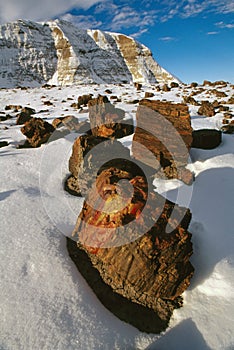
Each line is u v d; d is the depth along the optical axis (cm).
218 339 242
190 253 280
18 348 229
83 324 258
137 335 259
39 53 12875
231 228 381
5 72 11800
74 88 3325
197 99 2012
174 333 259
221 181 520
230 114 1234
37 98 2550
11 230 378
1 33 13000
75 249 356
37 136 887
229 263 316
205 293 289
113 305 288
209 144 690
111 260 292
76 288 296
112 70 12975
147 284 277
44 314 260
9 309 261
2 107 2067
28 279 297
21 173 612
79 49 13275
